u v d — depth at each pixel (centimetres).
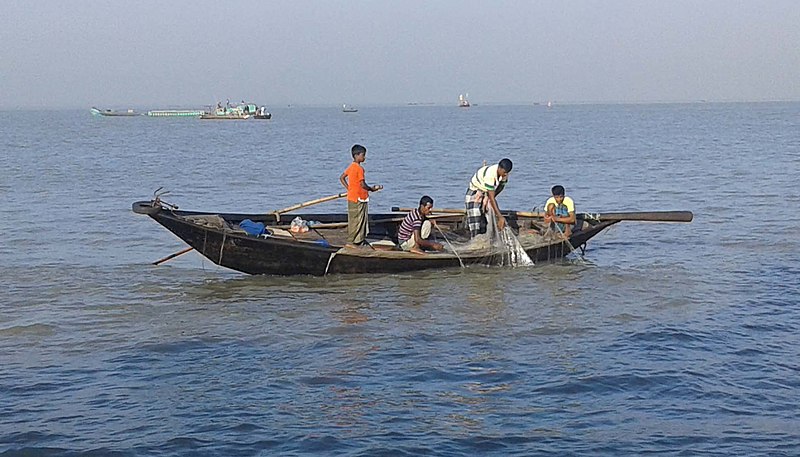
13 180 3203
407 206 2523
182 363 1016
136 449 777
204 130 9131
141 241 1825
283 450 775
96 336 1129
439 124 10969
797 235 1834
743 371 961
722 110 19325
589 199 2595
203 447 781
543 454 761
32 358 1037
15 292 1376
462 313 1234
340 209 2503
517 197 2714
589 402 879
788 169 3350
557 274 1486
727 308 1239
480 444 782
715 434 796
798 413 843
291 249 1430
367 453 764
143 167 3909
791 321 1166
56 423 837
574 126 9362
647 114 15888
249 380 955
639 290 1365
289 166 3991
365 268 1469
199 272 1517
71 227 2017
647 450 766
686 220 1606
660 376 945
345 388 927
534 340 1092
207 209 2480
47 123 12425
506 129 8681
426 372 973
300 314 1237
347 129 9250
